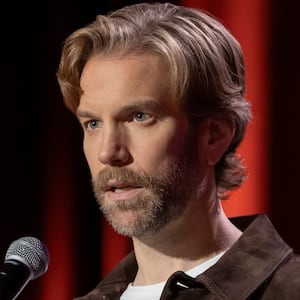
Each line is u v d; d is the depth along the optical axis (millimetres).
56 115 9742
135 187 4473
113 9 9305
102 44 4598
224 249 4754
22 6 9742
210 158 4754
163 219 4516
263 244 4633
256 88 8312
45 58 9695
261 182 8266
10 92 9789
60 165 9750
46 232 9789
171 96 4500
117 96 4445
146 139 4457
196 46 4605
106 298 5180
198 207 4668
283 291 4379
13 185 9836
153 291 4695
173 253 4691
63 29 9578
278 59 8227
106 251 9672
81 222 9734
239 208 8328
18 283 4449
